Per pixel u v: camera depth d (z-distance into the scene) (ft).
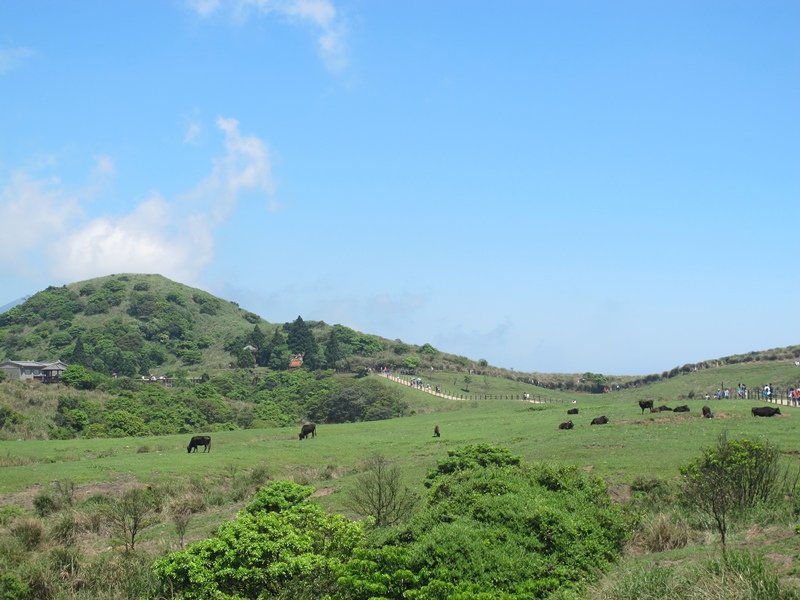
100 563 69.41
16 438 217.56
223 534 50.29
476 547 46.83
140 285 593.01
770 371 316.40
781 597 38.81
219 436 205.77
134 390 325.83
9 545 79.46
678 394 312.29
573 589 46.93
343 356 455.63
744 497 67.46
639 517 64.90
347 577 45.11
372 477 90.48
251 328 548.72
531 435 156.25
